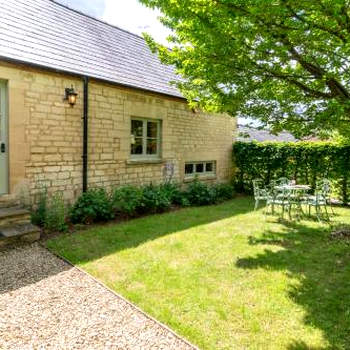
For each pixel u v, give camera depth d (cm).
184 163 927
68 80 604
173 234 538
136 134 782
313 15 310
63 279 349
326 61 412
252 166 1117
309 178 984
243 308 291
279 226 609
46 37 625
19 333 247
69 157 614
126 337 245
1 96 519
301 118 484
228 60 384
